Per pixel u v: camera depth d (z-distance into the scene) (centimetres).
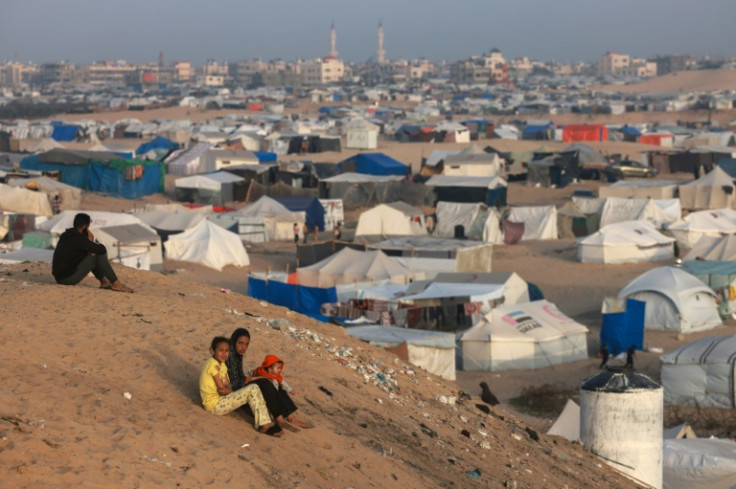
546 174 8788
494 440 1312
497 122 18162
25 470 691
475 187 7244
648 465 1415
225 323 1315
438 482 1035
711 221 5834
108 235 4450
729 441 2088
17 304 1249
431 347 2928
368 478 941
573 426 1983
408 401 1302
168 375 1028
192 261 4969
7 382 875
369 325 3225
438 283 3872
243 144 11962
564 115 19575
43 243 4562
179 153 8956
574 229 6334
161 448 815
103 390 927
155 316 1287
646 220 6047
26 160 7681
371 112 19012
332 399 1147
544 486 1193
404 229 5781
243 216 6047
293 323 1605
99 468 737
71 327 1142
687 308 3853
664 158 9944
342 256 4328
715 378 2878
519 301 3988
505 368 3306
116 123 14800
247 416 975
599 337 3750
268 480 831
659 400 1423
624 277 5000
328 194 7438
